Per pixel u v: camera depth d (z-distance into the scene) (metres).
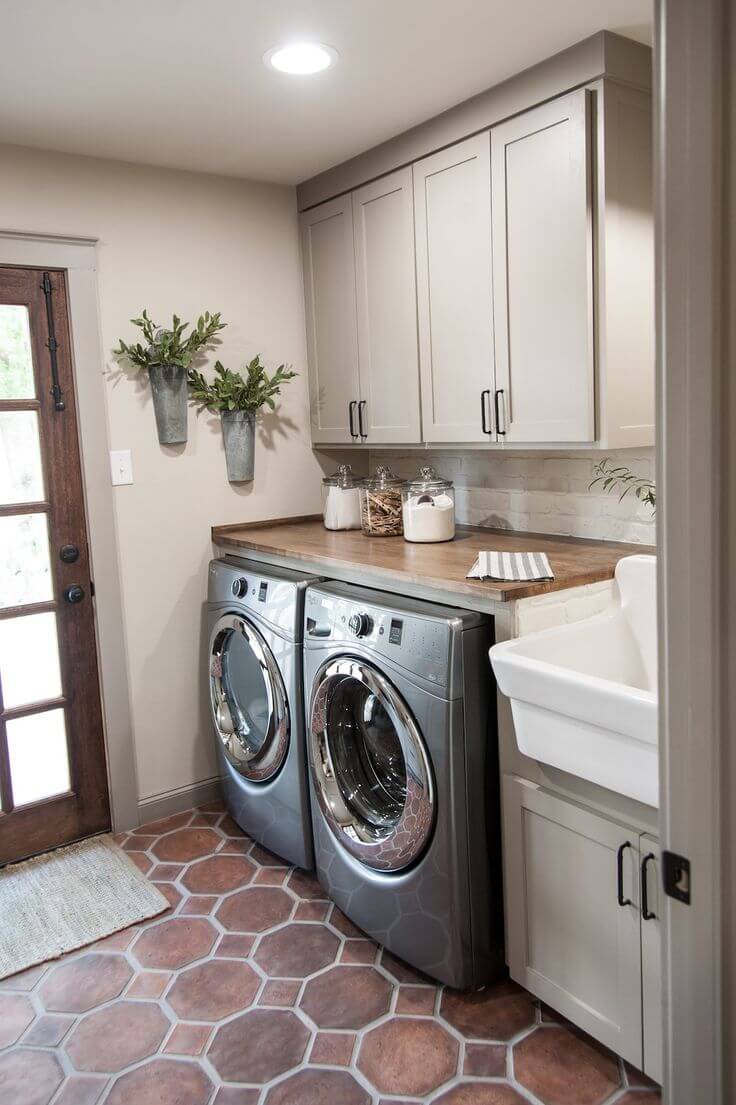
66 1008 2.08
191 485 3.08
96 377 2.81
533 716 1.76
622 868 1.68
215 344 3.09
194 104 2.37
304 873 2.68
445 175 2.51
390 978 2.15
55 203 2.71
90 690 2.94
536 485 2.80
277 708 2.56
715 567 0.74
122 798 3.00
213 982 2.15
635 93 2.11
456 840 1.95
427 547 2.60
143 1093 1.79
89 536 2.87
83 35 1.94
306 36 1.98
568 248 2.16
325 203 3.07
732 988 0.79
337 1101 1.75
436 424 2.70
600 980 1.79
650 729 1.49
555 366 2.25
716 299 0.71
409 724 2.01
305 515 3.40
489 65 2.17
